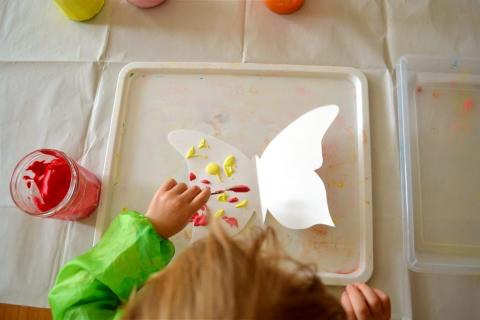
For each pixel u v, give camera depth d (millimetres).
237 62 631
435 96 613
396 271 535
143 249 452
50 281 555
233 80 623
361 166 568
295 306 282
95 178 580
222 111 609
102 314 438
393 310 518
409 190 560
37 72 655
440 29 636
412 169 583
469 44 628
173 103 617
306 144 531
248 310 274
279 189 535
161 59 641
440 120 603
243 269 293
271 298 279
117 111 608
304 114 558
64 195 530
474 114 605
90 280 440
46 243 574
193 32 653
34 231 581
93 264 438
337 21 645
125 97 622
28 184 541
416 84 617
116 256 443
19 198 519
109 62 647
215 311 278
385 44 632
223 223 550
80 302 440
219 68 618
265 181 546
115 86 635
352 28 641
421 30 636
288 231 550
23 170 533
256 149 589
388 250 543
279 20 651
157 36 655
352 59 625
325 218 508
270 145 553
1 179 610
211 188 567
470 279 532
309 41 637
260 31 646
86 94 637
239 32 648
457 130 598
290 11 647
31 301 546
